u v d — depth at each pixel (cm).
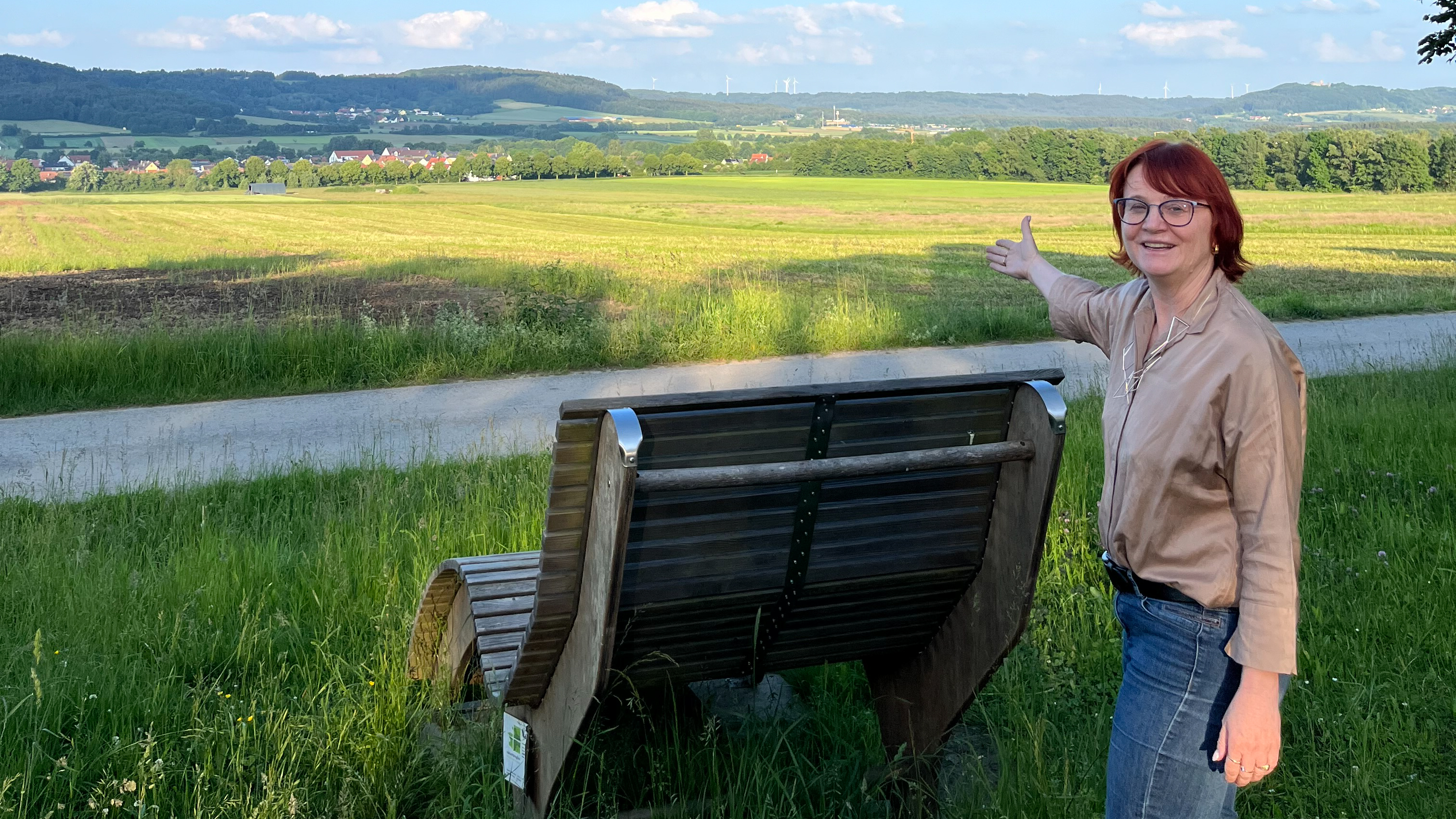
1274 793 333
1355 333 1834
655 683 295
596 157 18800
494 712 336
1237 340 202
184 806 311
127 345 1274
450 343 1409
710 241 5234
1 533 645
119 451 969
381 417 1120
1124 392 225
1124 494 219
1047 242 5541
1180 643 214
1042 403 263
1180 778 216
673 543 254
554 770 286
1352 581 485
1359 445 758
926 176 17462
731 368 1430
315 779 327
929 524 280
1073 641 429
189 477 817
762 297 1728
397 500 676
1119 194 222
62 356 1209
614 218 7988
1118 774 225
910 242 5281
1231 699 212
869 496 268
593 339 1478
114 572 528
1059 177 16425
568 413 229
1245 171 13350
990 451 262
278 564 540
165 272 3125
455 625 376
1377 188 12700
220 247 4531
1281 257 4131
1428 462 680
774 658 301
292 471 810
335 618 466
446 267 3142
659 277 2942
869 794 317
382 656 399
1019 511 275
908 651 320
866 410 262
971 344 1673
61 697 370
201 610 472
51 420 1102
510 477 734
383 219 7350
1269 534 198
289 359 1305
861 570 277
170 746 347
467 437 1022
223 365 1279
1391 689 388
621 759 329
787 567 269
